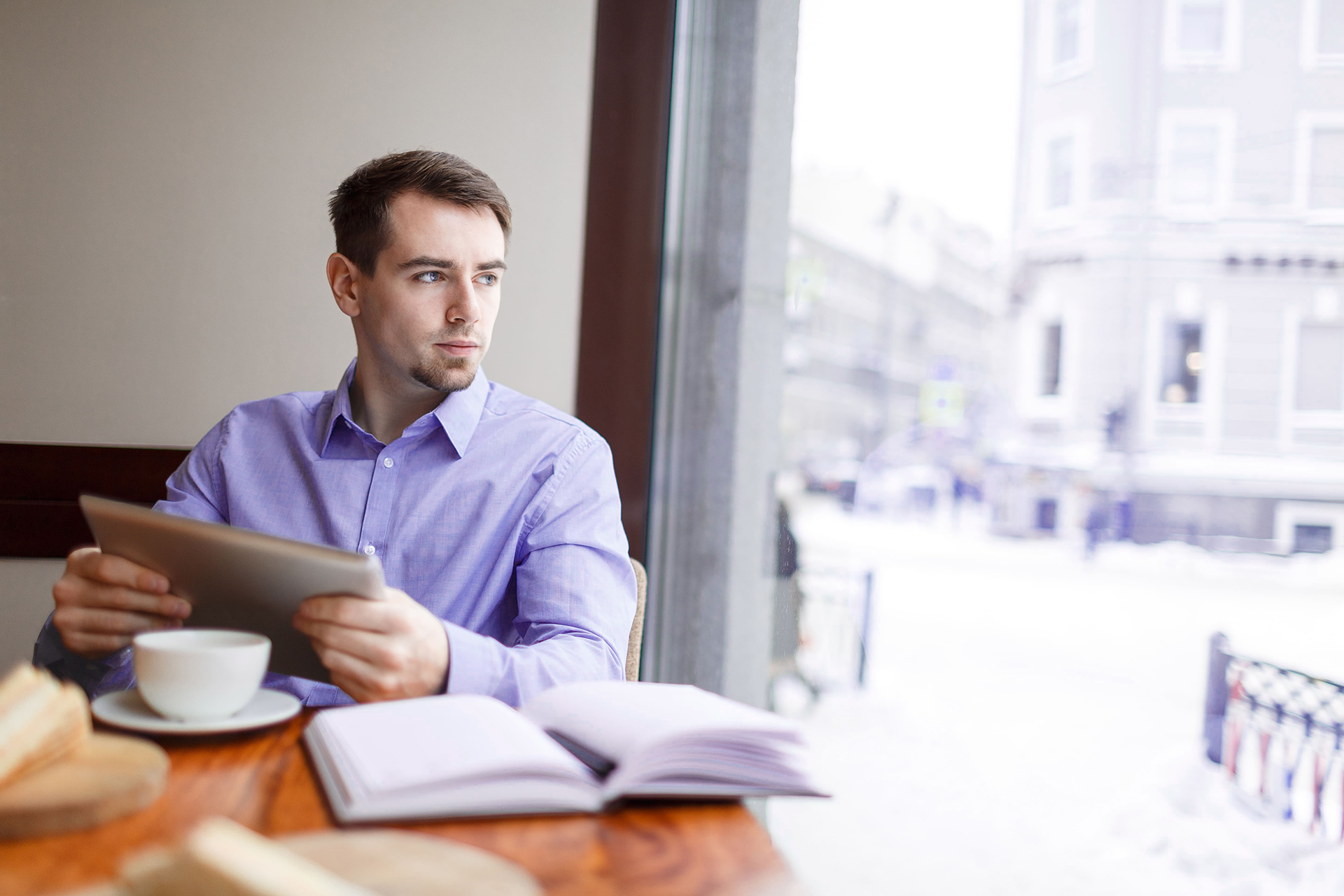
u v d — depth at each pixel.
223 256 1.88
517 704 0.82
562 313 1.89
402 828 0.53
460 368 1.17
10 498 1.84
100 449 1.86
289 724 0.74
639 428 1.89
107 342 1.87
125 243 1.87
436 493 1.19
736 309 1.94
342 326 1.91
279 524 1.22
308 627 0.75
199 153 1.87
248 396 1.90
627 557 1.17
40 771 0.55
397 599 0.78
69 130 1.85
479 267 1.17
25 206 1.85
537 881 0.48
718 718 0.63
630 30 1.89
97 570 0.83
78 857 0.47
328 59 1.88
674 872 0.50
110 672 0.98
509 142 1.89
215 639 0.74
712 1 1.89
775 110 1.92
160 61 1.86
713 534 1.93
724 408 1.94
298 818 0.54
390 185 1.15
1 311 1.85
